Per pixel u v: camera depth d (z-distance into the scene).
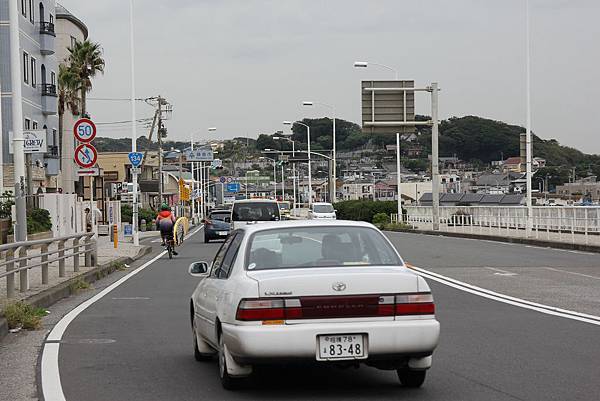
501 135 154.62
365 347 8.38
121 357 11.76
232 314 8.57
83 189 71.00
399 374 9.48
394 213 72.38
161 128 80.44
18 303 15.30
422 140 177.88
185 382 9.99
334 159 89.12
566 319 15.00
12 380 10.20
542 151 128.88
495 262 28.53
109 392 9.45
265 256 9.16
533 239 39.38
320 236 9.46
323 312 8.37
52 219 43.28
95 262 26.72
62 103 64.50
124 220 77.25
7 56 50.53
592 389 9.27
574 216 38.16
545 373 10.20
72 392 9.47
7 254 17.25
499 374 10.18
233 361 8.85
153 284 23.25
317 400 8.93
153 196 121.88
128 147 197.25
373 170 172.12
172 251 35.19
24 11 53.47
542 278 22.92
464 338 12.95
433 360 11.12
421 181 143.62
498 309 16.55
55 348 12.55
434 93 51.69
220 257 10.59
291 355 8.26
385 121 50.28
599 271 24.80
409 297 8.54
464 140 156.50
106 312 16.98
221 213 50.09
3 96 50.62
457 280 22.50
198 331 11.02
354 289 8.43
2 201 39.44
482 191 122.88
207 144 146.38
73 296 20.27
